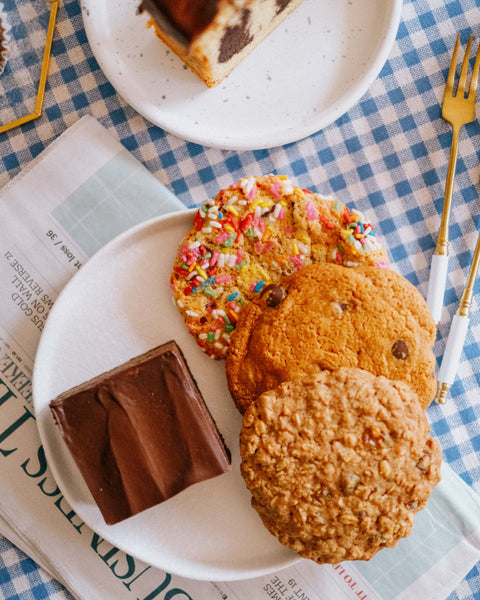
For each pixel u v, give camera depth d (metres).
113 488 0.38
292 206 0.40
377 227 0.43
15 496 0.42
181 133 0.41
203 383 0.41
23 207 0.42
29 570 0.42
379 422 0.37
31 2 0.41
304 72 0.41
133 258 0.41
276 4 0.39
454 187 0.43
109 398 0.38
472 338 0.42
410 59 0.42
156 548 0.41
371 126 0.43
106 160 0.42
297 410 0.37
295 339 0.38
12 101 0.42
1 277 0.42
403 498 0.37
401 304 0.38
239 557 0.41
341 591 0.42
